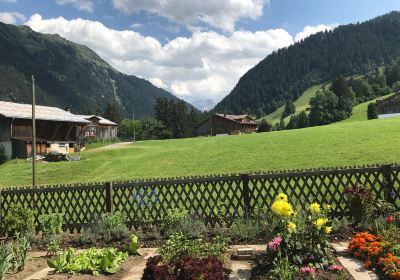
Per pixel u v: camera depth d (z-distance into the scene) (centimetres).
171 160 3177
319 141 3216
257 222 910
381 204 875
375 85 15050
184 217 943
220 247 745
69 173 3041
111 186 1020
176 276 586
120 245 895
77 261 714
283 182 1541
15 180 2961
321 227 652
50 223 973
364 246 686
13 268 722
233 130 11806
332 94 12494
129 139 10912
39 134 5134
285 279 558
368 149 2689
